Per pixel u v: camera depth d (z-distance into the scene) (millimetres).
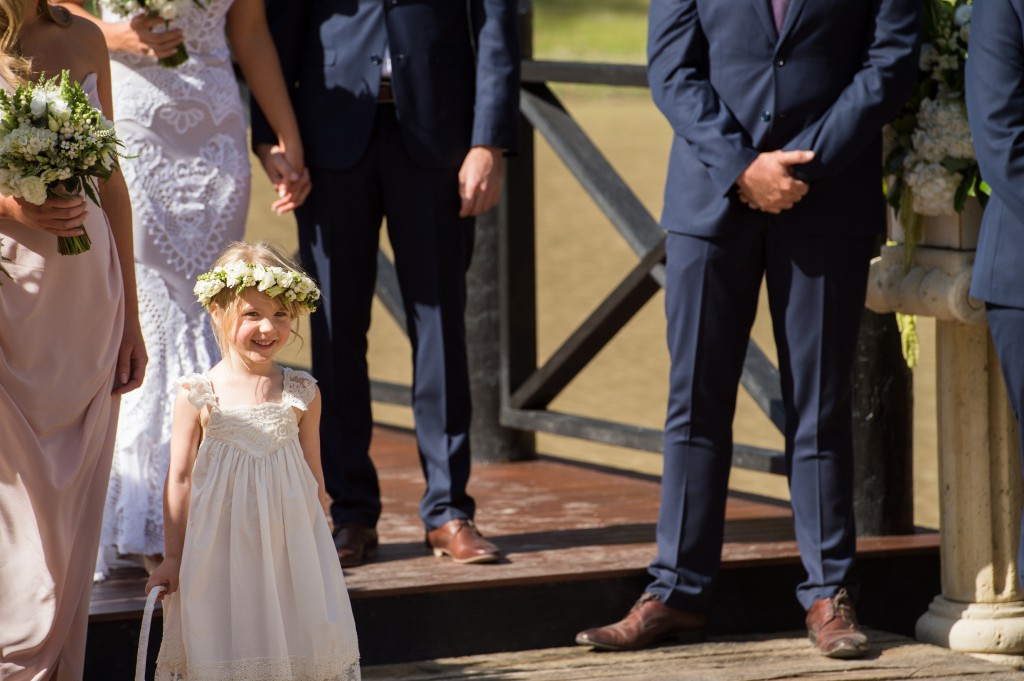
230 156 8852
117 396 7074
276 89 8742
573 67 11383
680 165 8383
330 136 8719
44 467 6559
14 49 6543
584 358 11969
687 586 8523
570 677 8000
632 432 11242
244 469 6605
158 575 6586
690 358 8375
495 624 8555
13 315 6496
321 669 6633
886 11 7996
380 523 10086
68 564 6746
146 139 8570
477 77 8781
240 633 6543
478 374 12500
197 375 6730
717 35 8211
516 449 12602
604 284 24844
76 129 6211
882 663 8234
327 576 6746
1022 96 7301
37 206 6320
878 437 9922
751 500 10977
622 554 9156
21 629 6570
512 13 8828
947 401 8891
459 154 8828
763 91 8102
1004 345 7613
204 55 8727
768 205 7996
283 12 8891
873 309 9195
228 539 6586
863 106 7898
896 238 9008
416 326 8984
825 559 8414
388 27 8688
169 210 8633
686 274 8328
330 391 8961
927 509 13312
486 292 12438
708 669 8117
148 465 8547
